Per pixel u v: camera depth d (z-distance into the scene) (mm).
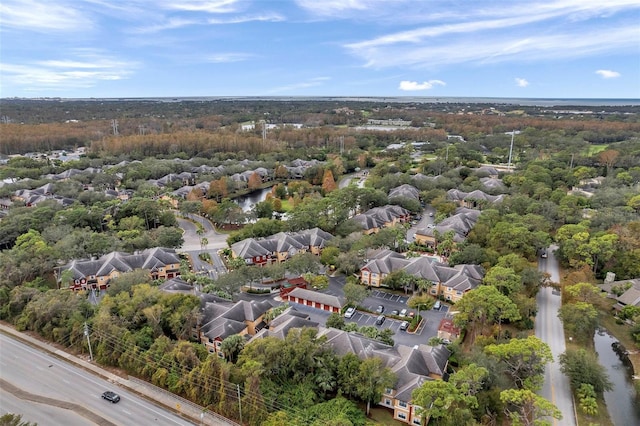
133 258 114000
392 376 63688
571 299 95000
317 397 65688
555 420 64312
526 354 67000
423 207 183500
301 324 82125
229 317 85688
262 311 90625
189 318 82250
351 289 95562
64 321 84562
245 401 62188
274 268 107438
